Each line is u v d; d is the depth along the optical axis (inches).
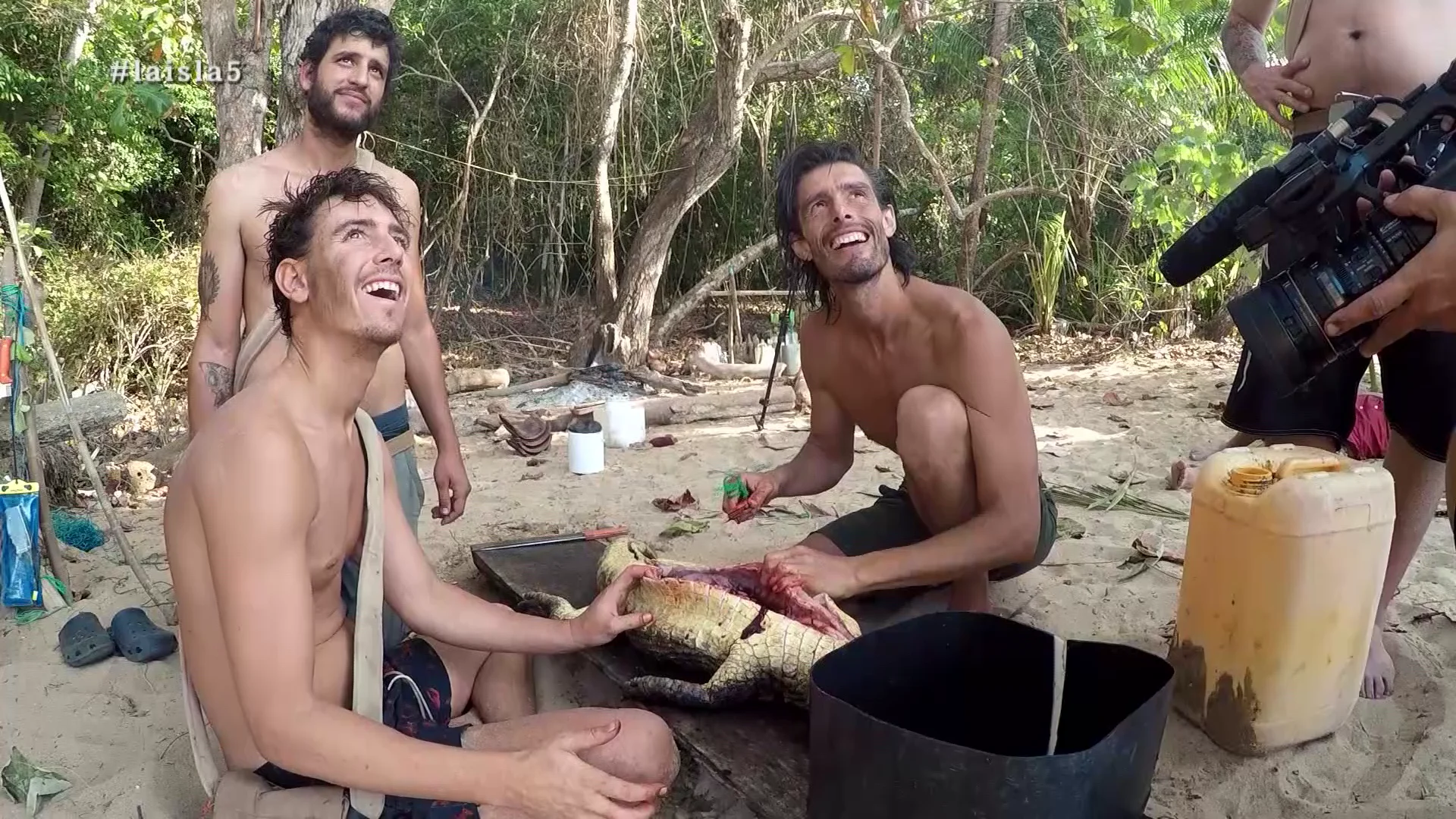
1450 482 75.9
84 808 99.8
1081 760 70.6
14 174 338.6
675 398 270.5
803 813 86.9
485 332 372.5
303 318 79.4
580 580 136.1
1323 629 98.7
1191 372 311.6
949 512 118.3
